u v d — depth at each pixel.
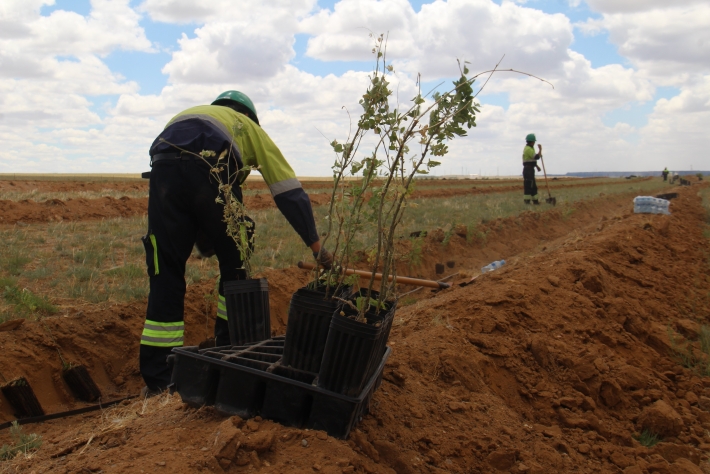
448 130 2.61
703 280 9.16
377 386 3.43
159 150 3.83
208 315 6.45
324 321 2.92
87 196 18.67
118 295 6.38
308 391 2.77
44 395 4.70
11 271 6.96
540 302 5.89
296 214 3.76
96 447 2.95
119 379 5.22
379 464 2.78
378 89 2.67
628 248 9.52
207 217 3.93
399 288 9.44
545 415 4.22
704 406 4.79
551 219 18.45
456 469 3.10
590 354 4.83
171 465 2.38
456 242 12.49
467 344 4.66
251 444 2.48
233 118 3.94
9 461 3.08
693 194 31.23
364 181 2.86
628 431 4.27
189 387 2.96
